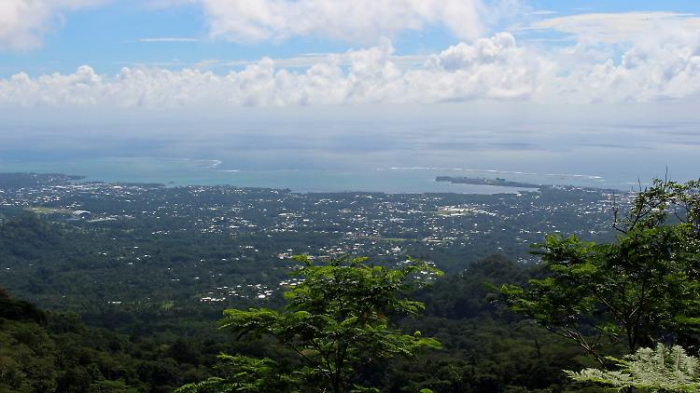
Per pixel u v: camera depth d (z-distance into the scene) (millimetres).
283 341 6777
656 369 4566
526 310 9336
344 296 7238
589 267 8219
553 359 24344
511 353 28891
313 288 7227
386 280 7258
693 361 4594
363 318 7332
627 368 4754
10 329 30844
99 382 29047
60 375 27500
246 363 7172
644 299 8414
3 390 23156
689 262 8320
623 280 8336
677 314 8164
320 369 7176
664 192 10992
